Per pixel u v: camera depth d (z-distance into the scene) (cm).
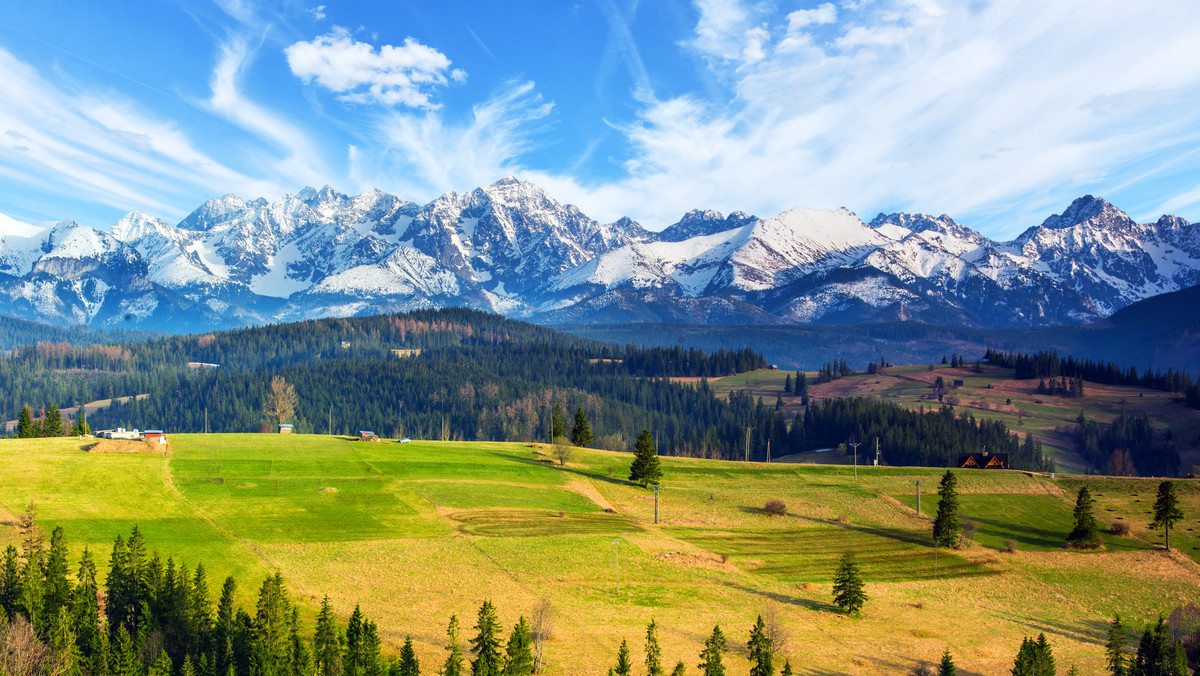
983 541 13575
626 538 12131
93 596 8162
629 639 8712
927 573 11994
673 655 8338
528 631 8144
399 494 13462
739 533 13138
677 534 12725
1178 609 9962
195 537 10700
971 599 11050
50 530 10300
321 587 9531
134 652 7538
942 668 7994
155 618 7931
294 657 7431
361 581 9825
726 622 9438
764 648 7894
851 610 10112
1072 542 13562
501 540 11625
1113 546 13600
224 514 11750
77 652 7469
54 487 12088
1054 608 10912
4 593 8069
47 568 8300
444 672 7450
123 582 8250
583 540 11862
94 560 9500
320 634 7631
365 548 10906
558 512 13262
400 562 10519
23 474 12575
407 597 9469
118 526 10781
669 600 9994
